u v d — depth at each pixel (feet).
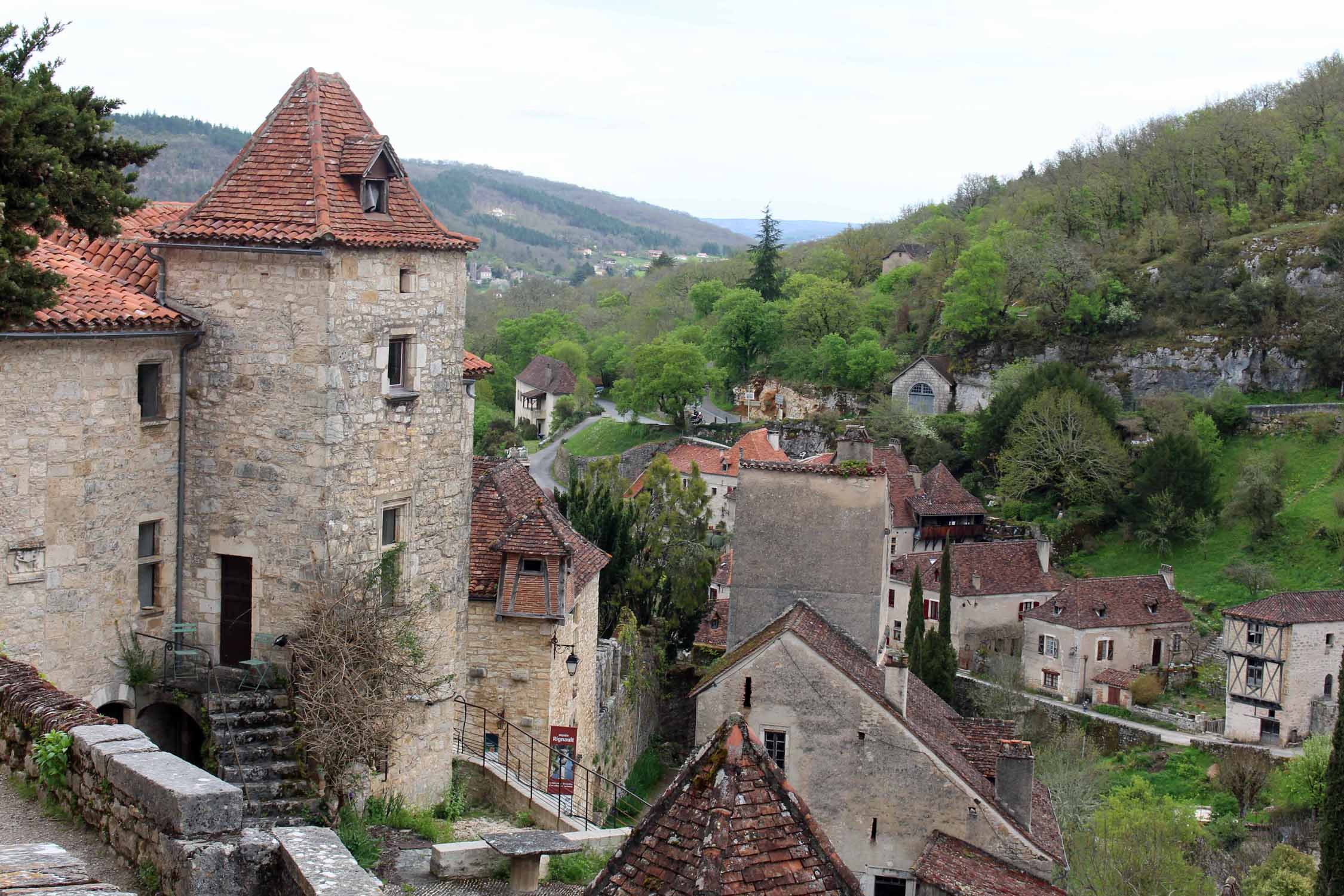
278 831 40.22
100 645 68.49
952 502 294.25
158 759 42.93
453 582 79.66
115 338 67.51
